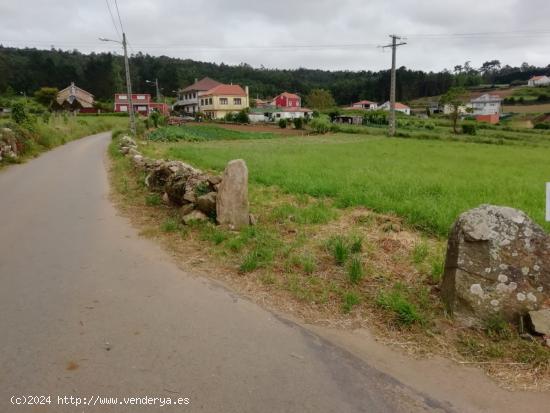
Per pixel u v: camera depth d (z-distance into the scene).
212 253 6.10
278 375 3.42
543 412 3.03
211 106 80.56
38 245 6.67
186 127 50.25
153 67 118.69
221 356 3.66
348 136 44.38
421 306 4.43
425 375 3.44
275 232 6.98
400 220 7.93
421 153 23.39
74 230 7.51
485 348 3.73
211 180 7.73
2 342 3.86
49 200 10.16
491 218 4.05
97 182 12.83
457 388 3.29
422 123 62.34
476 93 114.19
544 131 50.91
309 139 39.66
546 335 3.74
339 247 5.66
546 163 18.77
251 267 5.44
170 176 9.16
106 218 8.34
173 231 7.15
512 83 131.62
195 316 4.36
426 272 5.32
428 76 130.50
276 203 9.40
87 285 5.12
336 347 3.82
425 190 10.62
